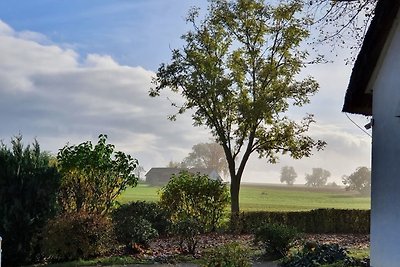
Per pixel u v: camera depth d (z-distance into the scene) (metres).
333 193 84.56
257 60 27.55
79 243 15.25
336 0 9.30
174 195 22.89
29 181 15.55
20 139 16.00
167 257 15.67
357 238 23.56
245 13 27.58
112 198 18.56
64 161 18.09
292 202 59.16
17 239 15.16
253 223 24.12
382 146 8.42
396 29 8.20
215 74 26.95
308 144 27.66
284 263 13.70
